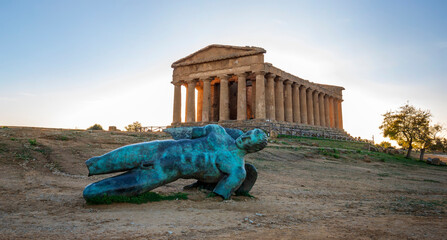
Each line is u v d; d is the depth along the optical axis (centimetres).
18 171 1220
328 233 555
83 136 2102
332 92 6581
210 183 929
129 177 766
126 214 651
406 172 2527
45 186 988
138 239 477
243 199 903
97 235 491
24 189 913
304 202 965
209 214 688
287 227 596
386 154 4025
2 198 773
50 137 1922
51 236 479
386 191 1380
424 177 2256
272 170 1814
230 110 5825
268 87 4566
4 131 1905
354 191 1323
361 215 772
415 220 712
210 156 855
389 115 4600
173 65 5122
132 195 766
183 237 496
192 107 4853
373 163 2855
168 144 832
